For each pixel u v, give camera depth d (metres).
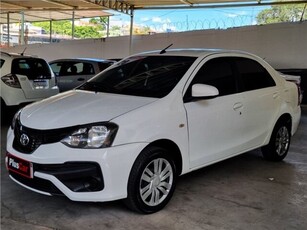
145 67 4.05
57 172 2.92
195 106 3.58
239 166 4.78
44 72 7.07
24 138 3.16
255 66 4.60
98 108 3.25
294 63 11.51
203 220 3.18
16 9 17.31
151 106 3.27
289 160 5.15
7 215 3.14
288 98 5.01
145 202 3.19
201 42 13.38
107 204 3.40
